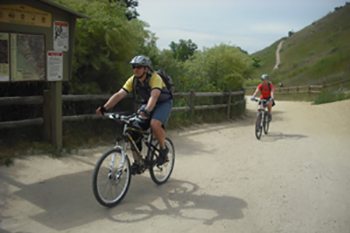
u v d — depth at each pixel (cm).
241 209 528
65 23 712
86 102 880
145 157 575
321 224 489
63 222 460
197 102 1384
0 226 441
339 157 881
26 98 706
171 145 638
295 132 1286
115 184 519
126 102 937
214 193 589
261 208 535
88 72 897
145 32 1083
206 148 922
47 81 714
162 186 608
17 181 577
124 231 445
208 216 499
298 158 854
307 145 1027
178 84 1310
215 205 538
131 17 1112
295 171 737
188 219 487
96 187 487
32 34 665
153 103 526
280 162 809
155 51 1212
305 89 4200
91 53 859
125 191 535
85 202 523
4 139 714
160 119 556
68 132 816
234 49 1786
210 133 1144
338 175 720
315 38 8725
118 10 962
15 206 496
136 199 545
